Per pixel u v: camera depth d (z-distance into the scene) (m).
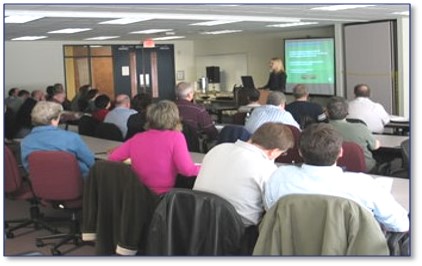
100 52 14.48
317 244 2.20
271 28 11.52
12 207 5.50
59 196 3.98
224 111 10.36
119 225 3.21
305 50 12.12
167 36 13.22
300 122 5.78
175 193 2.59
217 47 15.03
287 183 2.46
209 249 2.55
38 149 4.08
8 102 8.73
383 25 10.17
